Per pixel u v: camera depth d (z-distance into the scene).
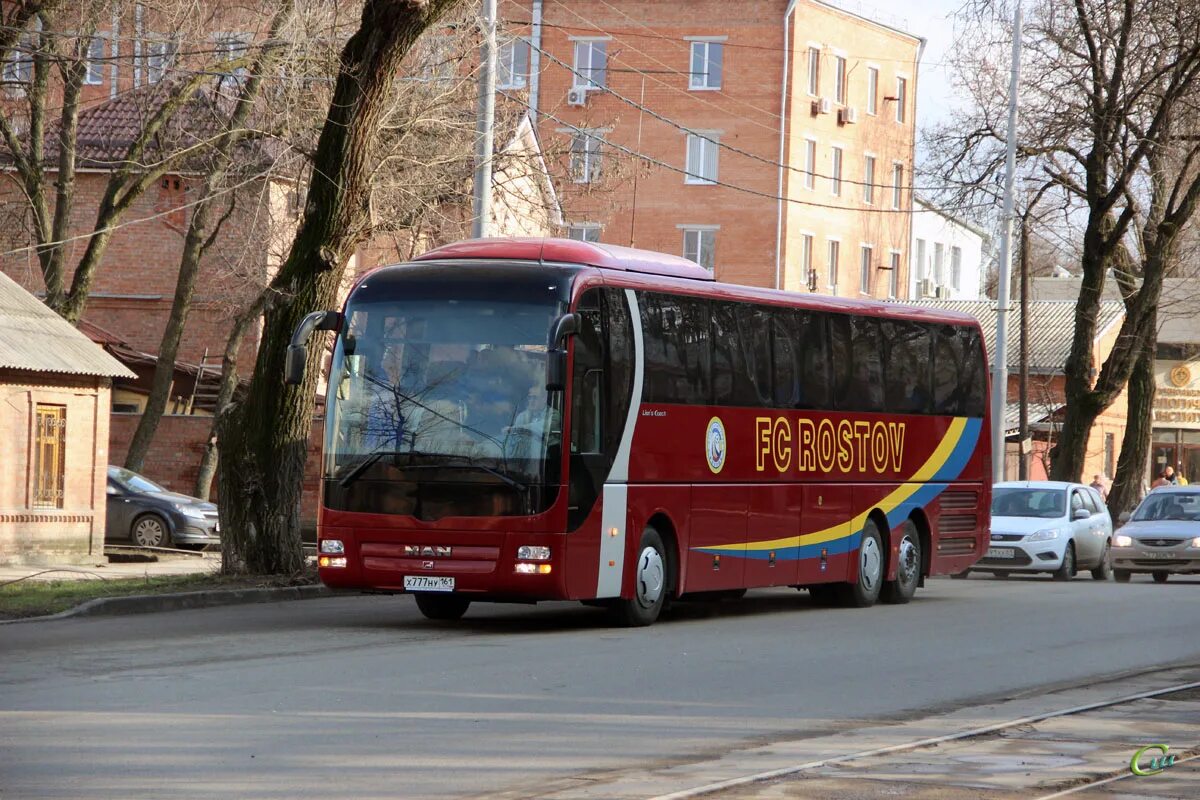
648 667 16.09
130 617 21.17
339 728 11.85
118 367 32.38
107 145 50.38
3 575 27.05
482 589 19.11
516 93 37.59
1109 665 17.17
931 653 18.05
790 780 10.00
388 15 24.41
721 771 10.44
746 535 22.48
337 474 19.67
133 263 52.00
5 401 29.95
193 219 40.09
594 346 19.73
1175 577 38.94
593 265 20.34
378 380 19.70
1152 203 46.84
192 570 29.52
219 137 35.00
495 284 19.62
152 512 36.84
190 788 9.62
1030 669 16.70
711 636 19.58
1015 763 10.73
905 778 10.09
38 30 31.42
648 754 11.13
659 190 76.25
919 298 82.25
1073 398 47.03
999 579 34.72
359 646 17.72
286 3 32.19
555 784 9.95
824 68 78.06
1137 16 43.03
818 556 24.00
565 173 40.38
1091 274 46.19
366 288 20.06
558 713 12.87
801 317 23.94
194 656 16.44
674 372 21.12
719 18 75.94
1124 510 48.84
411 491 19.34
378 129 26.89
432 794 9.59
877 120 81.81
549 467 19.08
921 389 26.72
